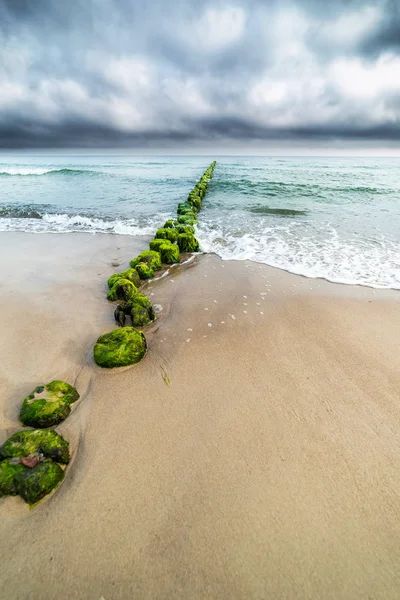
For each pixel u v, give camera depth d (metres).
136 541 2.27
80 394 3.65
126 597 2.00
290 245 8.78
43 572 2.12
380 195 17.59
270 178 26.86
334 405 3.46
